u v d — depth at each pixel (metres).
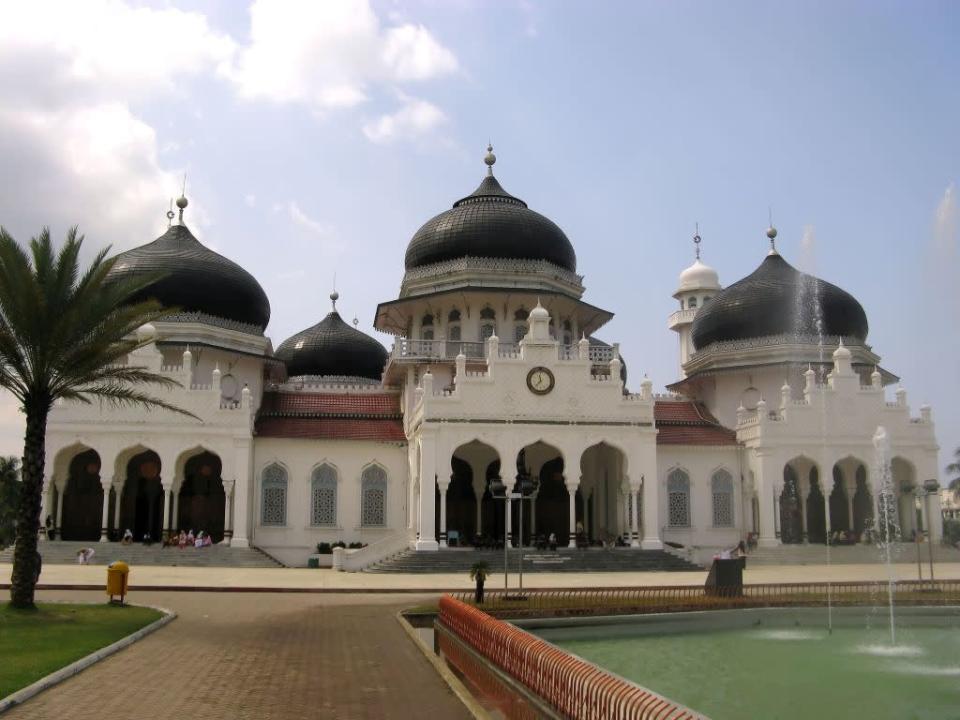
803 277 49.66
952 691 13.78
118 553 38.53
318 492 43.47
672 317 72.31
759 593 24.53
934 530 43.78
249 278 47.81
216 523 43.50
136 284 22.25
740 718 11.89
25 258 20.84
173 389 41.12
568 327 49.81
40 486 20.95
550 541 39.53
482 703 12.19
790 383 48.22
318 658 14.92
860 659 16.73
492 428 39.34
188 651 15.45
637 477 40.12
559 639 19.45
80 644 15.27
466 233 47.97
